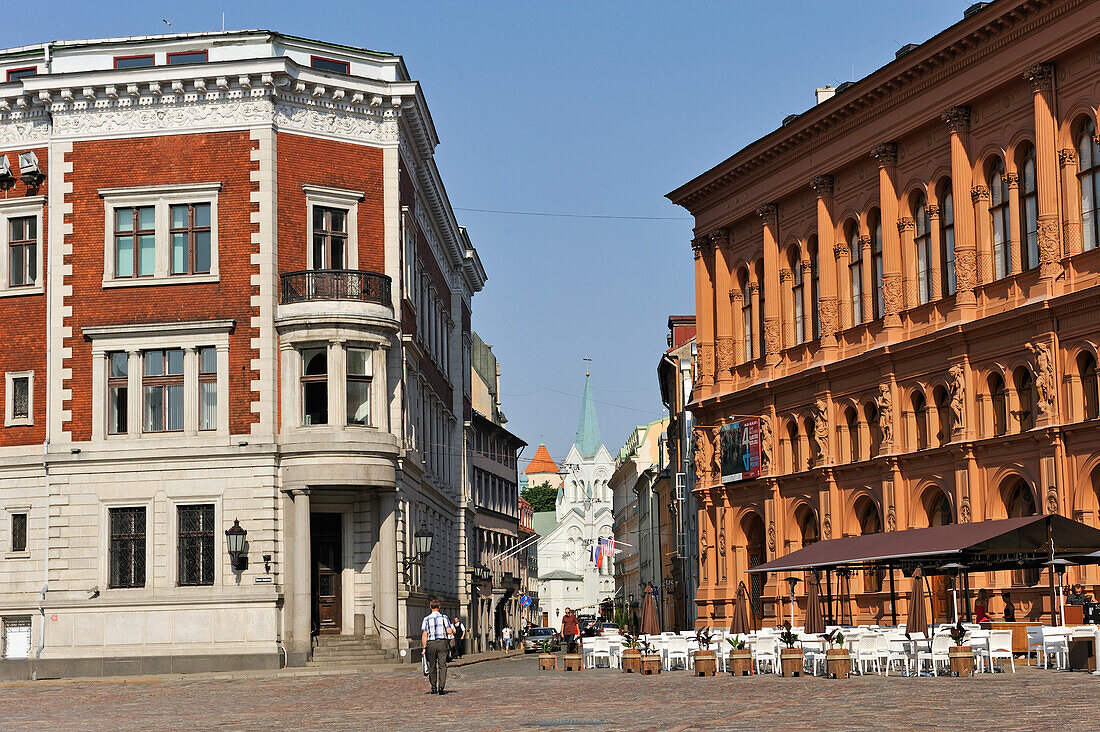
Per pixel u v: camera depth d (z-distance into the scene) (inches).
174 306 1883.6
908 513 1813.5
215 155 1898.4
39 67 2066.9
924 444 1800.0
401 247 2011.6
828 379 1999.3
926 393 1781.5
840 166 1982.0
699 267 2391.7
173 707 1122.0
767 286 2183.8
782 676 1312.7
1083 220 1539.1
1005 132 1653.5
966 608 1534.2
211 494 1844.2
